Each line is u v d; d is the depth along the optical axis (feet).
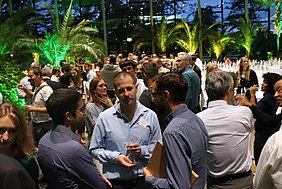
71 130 6.59
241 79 19.19
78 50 52.70
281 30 59.62
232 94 8.18
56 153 6.13
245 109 8.10
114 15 67.56
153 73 11.73
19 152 5.81
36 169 6.01
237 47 62.49
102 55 55.47
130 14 67.21
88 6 66.90
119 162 7.78
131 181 8.07
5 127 5.60
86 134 11.05
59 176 6.15
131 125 8.17
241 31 61.46
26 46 49.11
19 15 48.85
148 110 8.46
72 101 6.45
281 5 58.44
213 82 7.99
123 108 8.21
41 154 6.29
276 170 5.82
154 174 6.42
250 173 8.23
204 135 6.59
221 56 62.75
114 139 8.11
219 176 8.01
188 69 15.69
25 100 17.63
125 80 8.02
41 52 50.75
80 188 6.27
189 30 61.57
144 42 63.98
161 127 10.37
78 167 6.14
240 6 64.85
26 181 4.96
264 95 11.38
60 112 6.38
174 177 5.98
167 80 6.68
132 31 67.10
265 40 63.21
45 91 13.91
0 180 4.75
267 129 11.02
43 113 13.79
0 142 5.62
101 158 8.04
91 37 57.88
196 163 6.33
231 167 7.94
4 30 47.57
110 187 6.98
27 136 5.84
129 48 67.56
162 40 62.13
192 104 15.47
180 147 6.10
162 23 61.98
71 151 6.13
